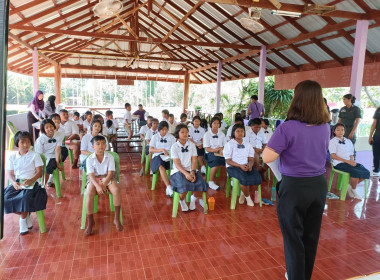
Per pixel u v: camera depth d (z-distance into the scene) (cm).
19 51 945
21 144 276
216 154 438
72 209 339
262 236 281
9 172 280
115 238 272
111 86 3142
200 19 909
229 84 2331
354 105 490
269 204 368
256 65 1073
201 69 1384
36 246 254
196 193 410
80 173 447
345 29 649
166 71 1512
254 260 238
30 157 280
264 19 732
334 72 790
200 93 2986
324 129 163
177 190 319
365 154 529
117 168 307
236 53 1051
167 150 415
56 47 1101
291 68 963
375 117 490
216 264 231
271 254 248
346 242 272
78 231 285
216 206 361
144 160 595
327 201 385
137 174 499
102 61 1383
